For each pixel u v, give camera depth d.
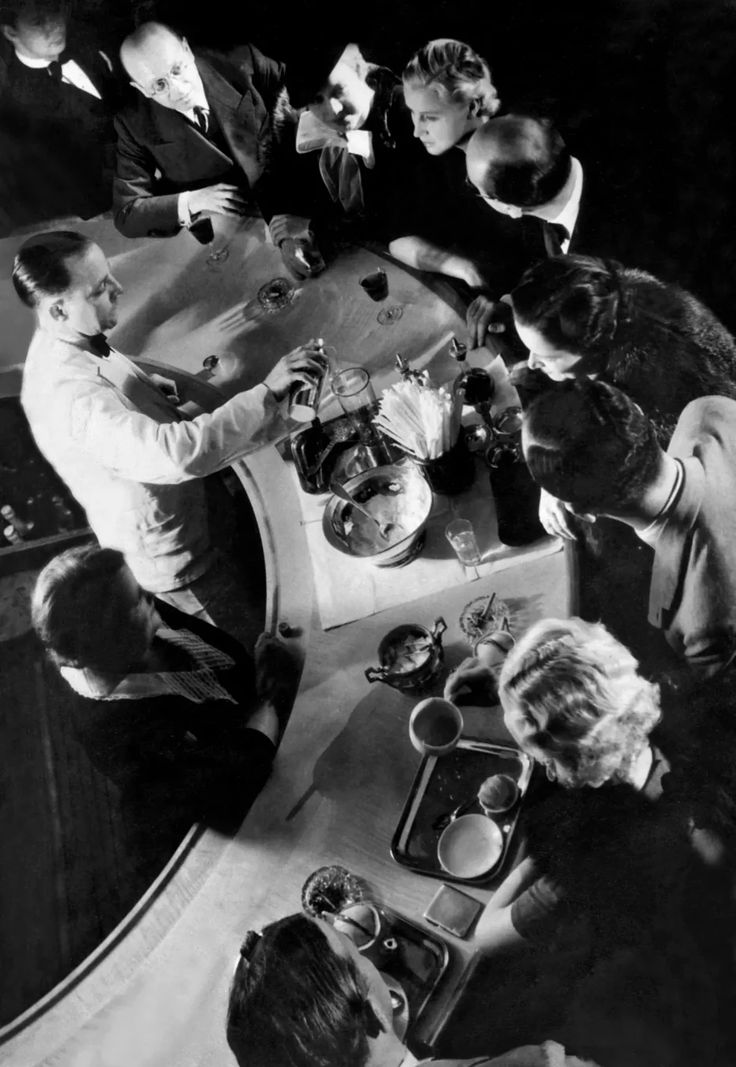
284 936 1.62
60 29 2.63
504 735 1.92
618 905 1.68
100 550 2.46
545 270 2.15
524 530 2.17
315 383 2.41
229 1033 1.62
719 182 2.06
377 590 2.23
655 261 2.09
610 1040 1.65
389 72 2.44
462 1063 1.63
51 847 2.27
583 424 1.97
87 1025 1.90
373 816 1.93
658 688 1.84
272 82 2.62
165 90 2.70
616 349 2.07
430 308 2.59
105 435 2.45
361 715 2.08
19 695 2.45
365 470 2.36
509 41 2.26
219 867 2.01
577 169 2.22
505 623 2.06
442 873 1.79
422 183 2.55
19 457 2.75
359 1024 1.59
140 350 2.88
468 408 2.39
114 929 2.03
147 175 2.96
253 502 2.47
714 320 2.00
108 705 2.33
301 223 2.78
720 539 1.85
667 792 1.76
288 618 2.27
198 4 2.58
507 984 1.67
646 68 2.10
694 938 1.66
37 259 2.46
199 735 2.16
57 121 2.87
